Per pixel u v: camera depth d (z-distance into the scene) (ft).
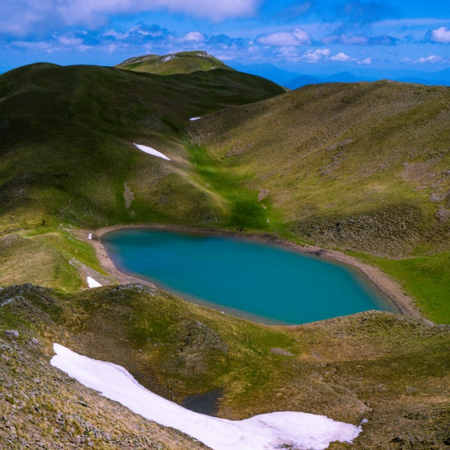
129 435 75.72
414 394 118.21
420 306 247.70
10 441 55.77
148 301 158.61
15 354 84.94
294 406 116.47
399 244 313.94
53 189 389.39
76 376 100.12
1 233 330.13
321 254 320.50
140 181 422.82
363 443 94.63
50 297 139.03
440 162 369.91
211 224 378.32
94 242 336.08
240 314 232.73
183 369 132.36
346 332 182.70
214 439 93.86
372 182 381.81
